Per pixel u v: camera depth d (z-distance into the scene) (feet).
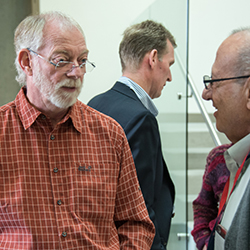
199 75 13.75
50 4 9.70
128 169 3.63
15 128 3.21
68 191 3.23
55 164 3.23
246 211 2.81
